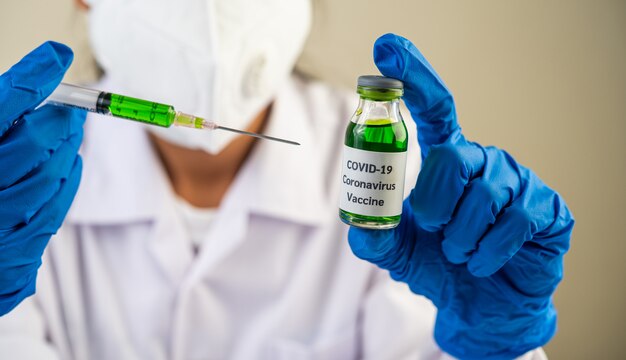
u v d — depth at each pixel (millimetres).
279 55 1339
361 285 1557
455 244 888
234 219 1488
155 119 863
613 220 1812
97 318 1501
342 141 1640
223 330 1543
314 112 1664
